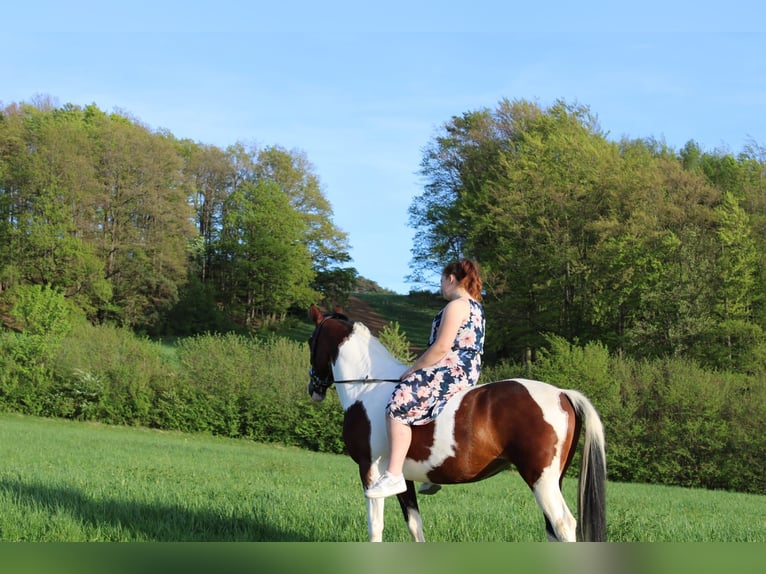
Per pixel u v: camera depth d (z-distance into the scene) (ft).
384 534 27.78
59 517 26.25
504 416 21.58
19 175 209.67
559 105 209.05
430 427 22.09
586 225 176.24
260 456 82.89
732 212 169.89
